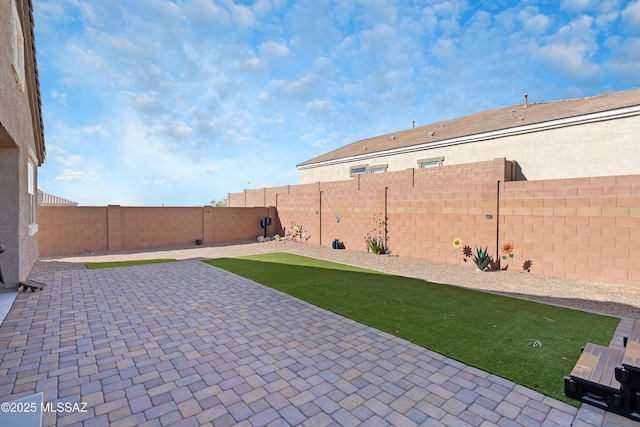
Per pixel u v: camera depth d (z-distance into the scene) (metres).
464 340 4.26
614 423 2.59
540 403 2.87
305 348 4.02
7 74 4.97
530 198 8.55
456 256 10.21
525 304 5.92
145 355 3.80
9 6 5.12
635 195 6.93
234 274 8.58
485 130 13.33
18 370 3.41
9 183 6.45
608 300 6.16
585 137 10.87
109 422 2.58
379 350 3.96
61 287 7.02
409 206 11.68
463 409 2.79
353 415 2.71
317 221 16.11
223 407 2.80
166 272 8.80
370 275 8.55
